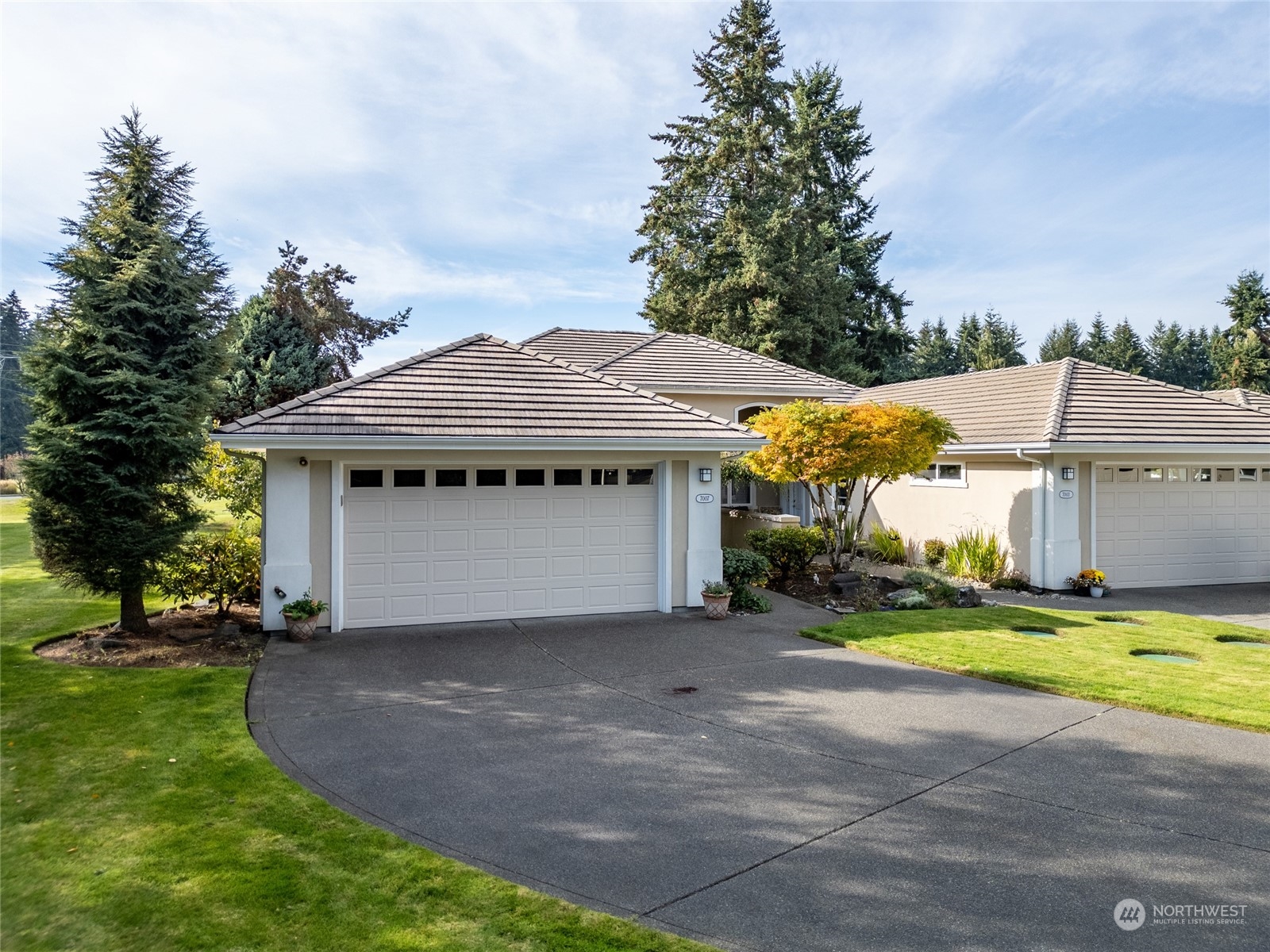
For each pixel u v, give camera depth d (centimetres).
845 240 4378
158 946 390
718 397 2041
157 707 779
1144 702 809
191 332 1112
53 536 1021
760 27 3844
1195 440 1605
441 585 1187
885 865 491
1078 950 403
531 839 521
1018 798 591
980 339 6456
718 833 532
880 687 885
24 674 898
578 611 1263
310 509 1115
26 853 485
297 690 853
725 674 934
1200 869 489
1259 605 1481
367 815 554
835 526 1744
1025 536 1625
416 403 1178
